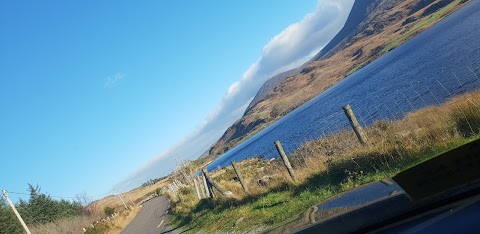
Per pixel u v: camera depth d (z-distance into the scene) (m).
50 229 55.88
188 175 49.84
